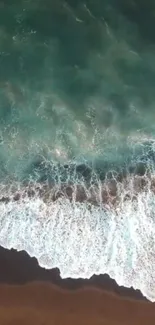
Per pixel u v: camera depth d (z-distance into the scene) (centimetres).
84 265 1011
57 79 1259
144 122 1204
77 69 1270
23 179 1116
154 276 1003
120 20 1310
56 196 1088
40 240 1038
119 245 1033
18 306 980
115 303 981
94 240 1038
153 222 1056
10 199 1084
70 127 1197
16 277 998
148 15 1315
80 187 1100
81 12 1317
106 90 1248
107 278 998
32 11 1320
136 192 1090
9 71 1264
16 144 1174
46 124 1202
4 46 1287
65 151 1162
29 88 1248
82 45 1290
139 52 1284
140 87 1249
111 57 1280
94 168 1130
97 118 1209
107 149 1161
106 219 1059
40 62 1275
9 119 1207
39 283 995
